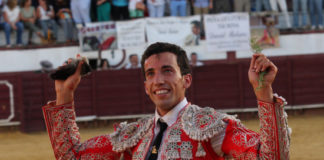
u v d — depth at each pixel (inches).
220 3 728.3
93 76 737.6
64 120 118.6
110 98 743.7
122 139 118.5
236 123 106.9
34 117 721.0
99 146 119.7
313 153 468.4
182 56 113.0
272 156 97.7
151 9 716.0
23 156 520.1
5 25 705.0
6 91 712.4
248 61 738.2
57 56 714.8
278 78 748.6
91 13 723.4
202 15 724.0
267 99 99.5
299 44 740.7
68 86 118.7
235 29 727.1
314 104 751.7
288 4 750.5
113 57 726.5
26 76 716.0
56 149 119.3
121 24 716.7
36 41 717.3
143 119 121.1
